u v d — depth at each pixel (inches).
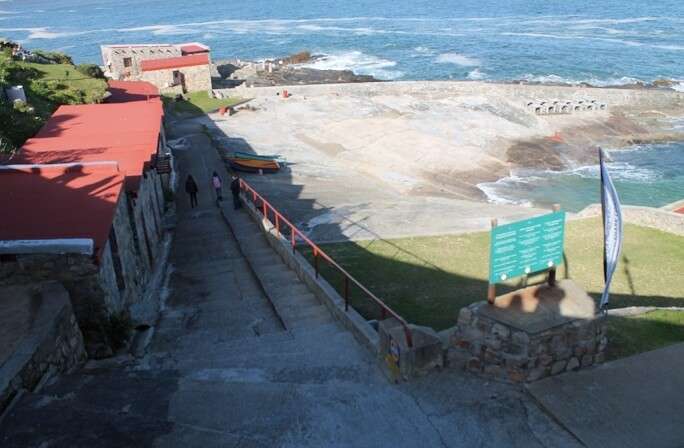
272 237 692.7
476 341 327.6
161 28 5536.4
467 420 293.9
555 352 319.6
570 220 933.2
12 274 374.6
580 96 2154.3
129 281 506.0
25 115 952.9
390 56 3464.6
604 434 279.6
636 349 365.7
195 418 291.0
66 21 6688.0
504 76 2805.1
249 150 1595.7
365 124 1839.3
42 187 499.2
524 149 1673.2
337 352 374.9
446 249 784.9
